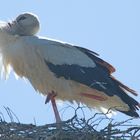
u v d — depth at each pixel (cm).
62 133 1300
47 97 1533
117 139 1292
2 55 1545
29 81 1550
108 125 1298
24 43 1525
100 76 1527
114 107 1468
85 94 1523
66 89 1525
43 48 1525
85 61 1540
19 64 1530
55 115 1488
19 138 1301
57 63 1525
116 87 1519
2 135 1307
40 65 1523
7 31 1562
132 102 1489
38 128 1310
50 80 1526
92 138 1290
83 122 1310
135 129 1292
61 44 1546
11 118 1333
